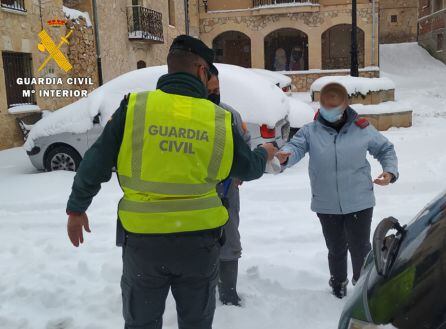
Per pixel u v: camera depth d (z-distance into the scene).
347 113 3.80
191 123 2.42
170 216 2.40
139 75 8.45
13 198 7.23
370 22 27.05
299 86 27.38
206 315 2.62
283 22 28.16
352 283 4.06
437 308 1.65
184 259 2.46
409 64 31.34
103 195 7.14
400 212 5.92
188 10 28.55
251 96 7.75
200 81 2.57
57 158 8.64
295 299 3.95
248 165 2.52
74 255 5.09
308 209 6.30
